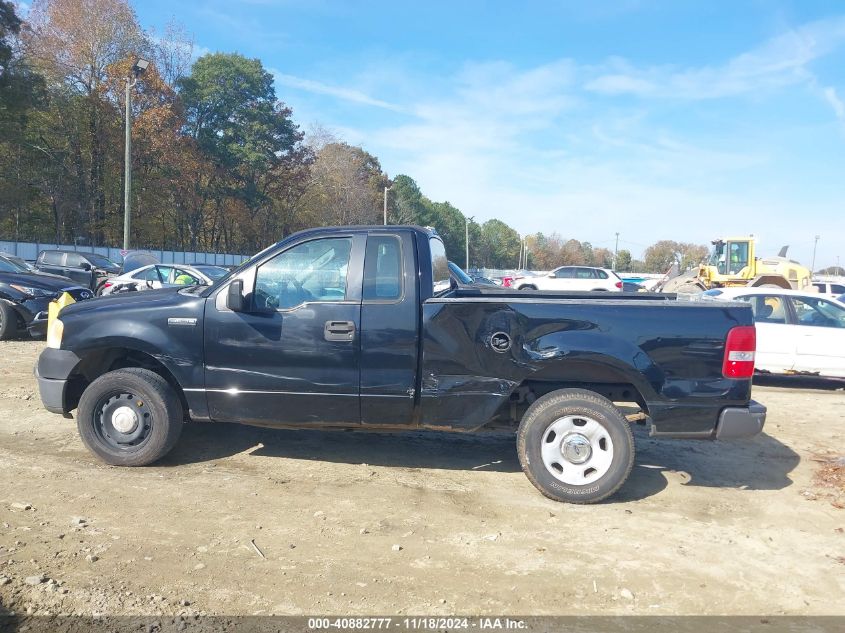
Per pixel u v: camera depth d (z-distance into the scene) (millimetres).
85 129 46250
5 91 36719
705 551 4125
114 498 4656
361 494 4941
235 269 5203
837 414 8289
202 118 57094
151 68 45656
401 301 4957
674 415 4770
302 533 4203
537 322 4836
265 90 59531
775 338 10125
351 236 5121
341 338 4973
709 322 4746
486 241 126875
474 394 4934
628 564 3916
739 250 25188
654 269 118188
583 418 4816
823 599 3572
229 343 5102
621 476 4766
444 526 4395
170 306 5223
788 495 5191
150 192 50000
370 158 86250
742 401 4746
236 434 6395
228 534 4145
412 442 6379
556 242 142000
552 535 4301
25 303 11852
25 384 8312
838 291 23891
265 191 63312
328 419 5117
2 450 5660
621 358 4727
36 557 3703
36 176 44219
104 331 5250
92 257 24875
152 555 3811
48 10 43719
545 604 3434
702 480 5523
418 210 104188
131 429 5301
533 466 4844
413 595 3479
